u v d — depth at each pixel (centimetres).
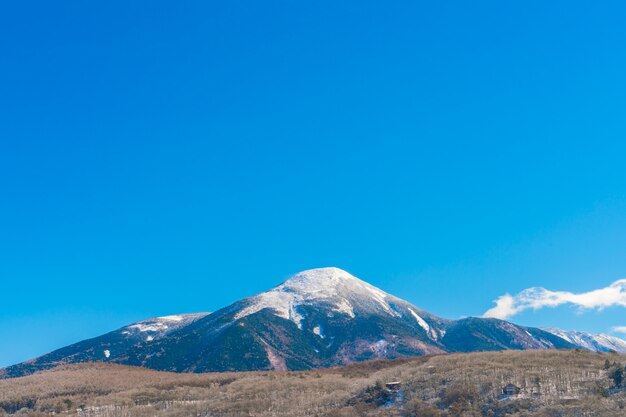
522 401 10206
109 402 13850
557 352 14162
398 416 10912
